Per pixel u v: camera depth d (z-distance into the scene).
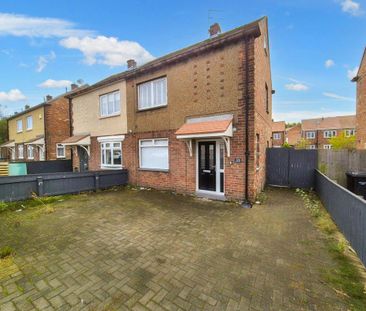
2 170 13.32
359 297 2.47
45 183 7.68
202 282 2.78
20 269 3.11
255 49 6.88
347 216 4.02
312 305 2.35
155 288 2.66
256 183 7.25
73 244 3.97
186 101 8.16
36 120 19.38
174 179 8.70
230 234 4.41
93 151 12.48
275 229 4.67
